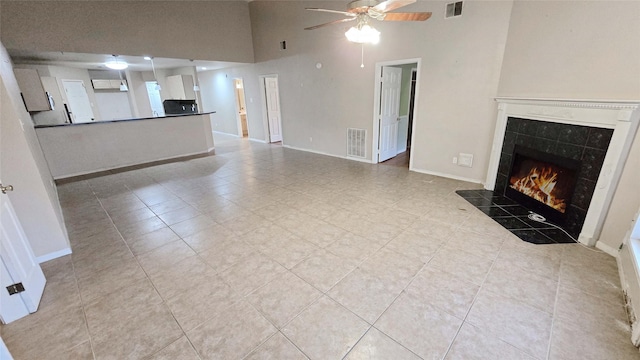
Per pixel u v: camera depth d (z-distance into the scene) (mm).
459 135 4277
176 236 2893
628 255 2047
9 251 1817
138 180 4785
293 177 4824
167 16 5727
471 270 2248
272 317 1838
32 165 2316
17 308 1846
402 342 1641
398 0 2334
